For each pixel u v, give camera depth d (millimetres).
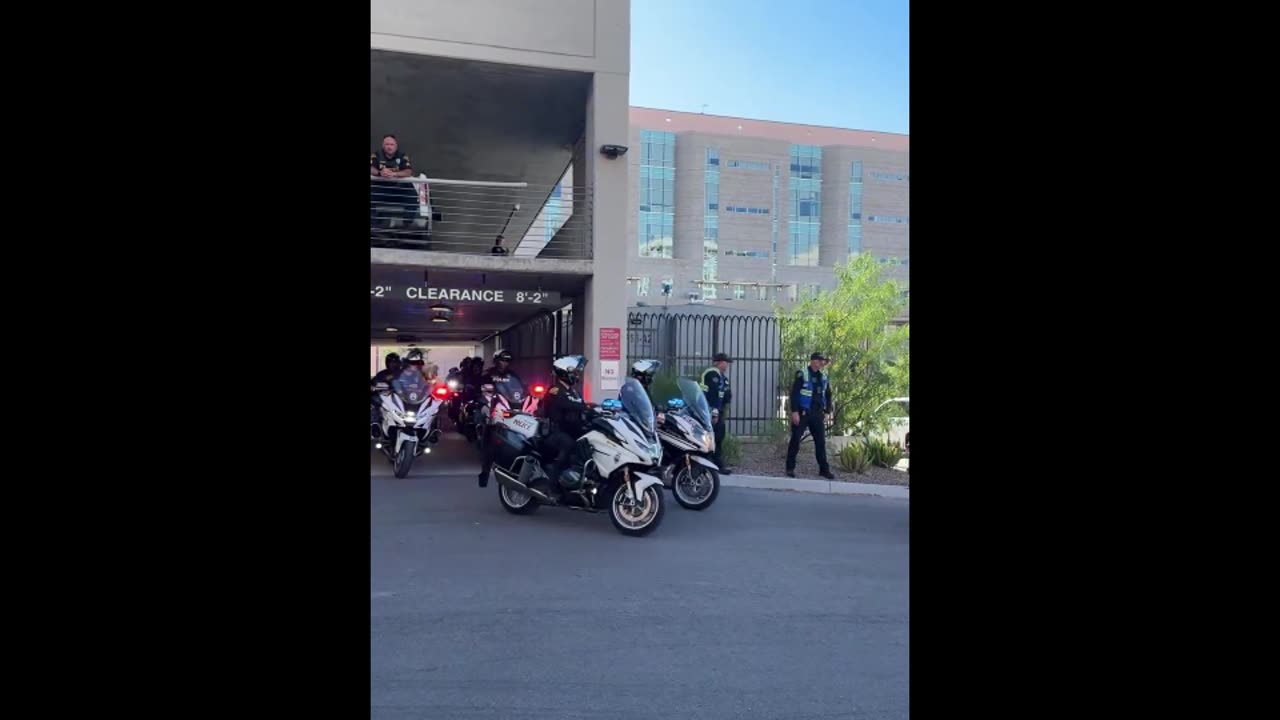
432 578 5691
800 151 85438
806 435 13133
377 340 25312
